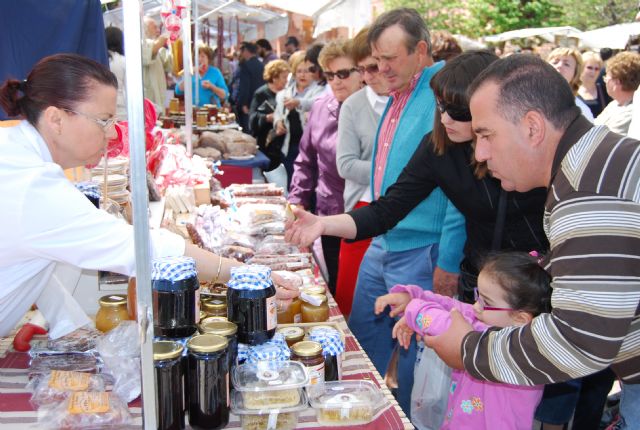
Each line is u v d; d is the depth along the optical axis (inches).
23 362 62.8
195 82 286.5
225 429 52.0
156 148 129.6
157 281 53.7
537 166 50.6
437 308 60.4
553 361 46.9
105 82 60.5
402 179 93.2
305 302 72.2
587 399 104.3
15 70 104.9
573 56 183.0
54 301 66.7
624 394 60.8
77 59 60.3
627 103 189.5
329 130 148.8
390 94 108.7
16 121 85.0
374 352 113.6
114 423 51.6
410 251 102.1
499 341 51.2
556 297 46.9
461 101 75.2
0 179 53.8
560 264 46.6
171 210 114.0
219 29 410.9
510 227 80.3
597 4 770.2
